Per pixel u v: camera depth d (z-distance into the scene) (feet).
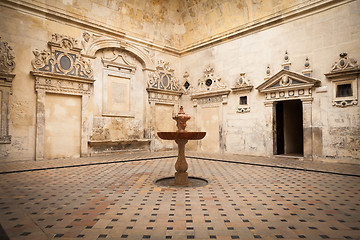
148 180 20.80
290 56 35.06
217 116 44.62
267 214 12.36
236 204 14.06
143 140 43.83
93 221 11.34
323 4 31.73
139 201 14.65
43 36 34.04
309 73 32.78
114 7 41.91
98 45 40.09
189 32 50.42
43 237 9.57
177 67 51.75
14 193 16.39
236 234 9.93
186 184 19.61
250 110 39.45
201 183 20.08
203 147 46.70
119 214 12.32
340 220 11.51
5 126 30.35
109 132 41.32
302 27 33.96
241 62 41.32
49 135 34.35
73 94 36.55
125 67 43.96
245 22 40.86
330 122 30.83
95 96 39.93
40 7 33.63
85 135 37.58
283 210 12.98
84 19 38.17
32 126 32.63
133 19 44.75
